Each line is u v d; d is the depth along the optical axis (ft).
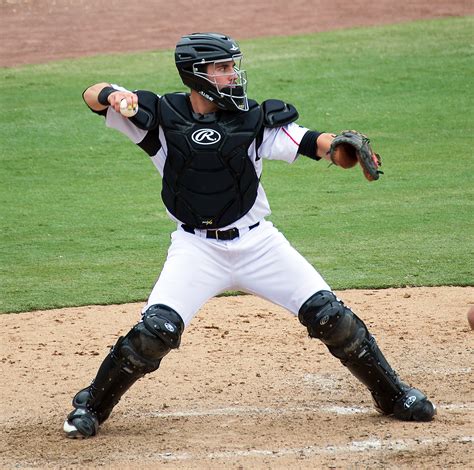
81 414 62.80
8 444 62.13
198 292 61.87
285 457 58.13
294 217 132.98
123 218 135.44
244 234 62.39
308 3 272.31
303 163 163.43
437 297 98.43
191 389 73.82
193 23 259.60
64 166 163.84
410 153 165.17
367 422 64.64
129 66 220.02
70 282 107.65
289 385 74.28
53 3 282.15
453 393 70.95
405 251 115.75
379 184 149.28
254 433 63.05
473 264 109.91
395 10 257.96
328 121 182.09
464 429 62.28
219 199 61.05
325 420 65.51
